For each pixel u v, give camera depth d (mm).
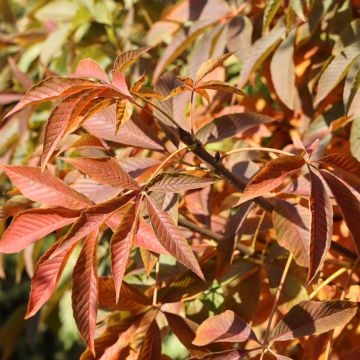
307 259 1443
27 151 2082
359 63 1525
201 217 1665
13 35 2221
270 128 1819
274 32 1669
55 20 2252
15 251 1388
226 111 1804
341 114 1670
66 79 1319
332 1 1650
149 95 1391
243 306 1559
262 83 1958
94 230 1323
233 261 1585
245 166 1537
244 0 1811
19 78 2049
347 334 1545
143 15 2121
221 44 1765
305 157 1373
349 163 1360
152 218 1334
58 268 1385
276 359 1414
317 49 1730
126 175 1356
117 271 1311
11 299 5531
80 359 1450
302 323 1395
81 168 1362
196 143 1409
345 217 1351
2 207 1549
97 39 2168
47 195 1414
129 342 1475
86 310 1350
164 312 1494
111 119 1514
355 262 1514
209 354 1389
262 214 1619
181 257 1317
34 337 2238
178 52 1798
